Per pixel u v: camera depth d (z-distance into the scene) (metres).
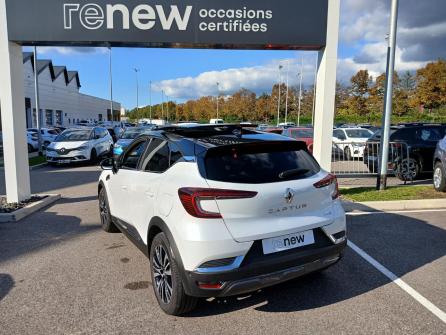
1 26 6.99
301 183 3.25
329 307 3.43
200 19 7.01
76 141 16.20
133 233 4.29
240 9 7.02
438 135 10.71
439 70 50.19
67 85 53.81
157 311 3.37
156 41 7.02
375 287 3.83
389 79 8.21
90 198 8.69
